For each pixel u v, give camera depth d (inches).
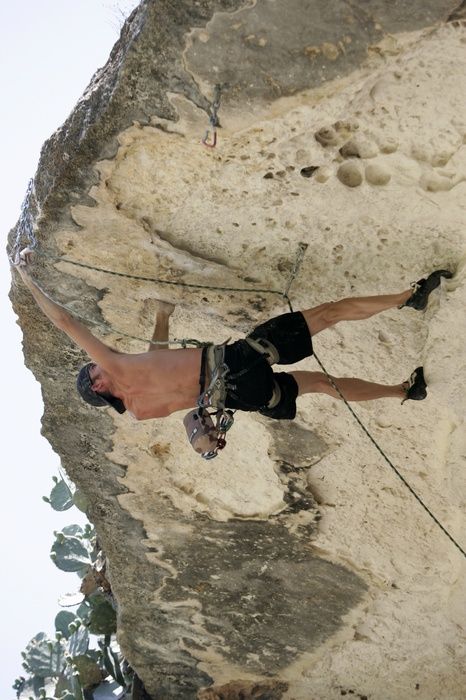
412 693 386.6
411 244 290.0
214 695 411.5
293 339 281.6
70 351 338.0
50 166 288.7
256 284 306.8
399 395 303.1
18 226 316.2
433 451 326.0
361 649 383.6
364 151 274.4
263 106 265.1
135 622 398.6
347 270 299.0
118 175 286.4
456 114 263.1
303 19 249.8
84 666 442.0
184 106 267.7
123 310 323.0
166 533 374.3
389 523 348.5
